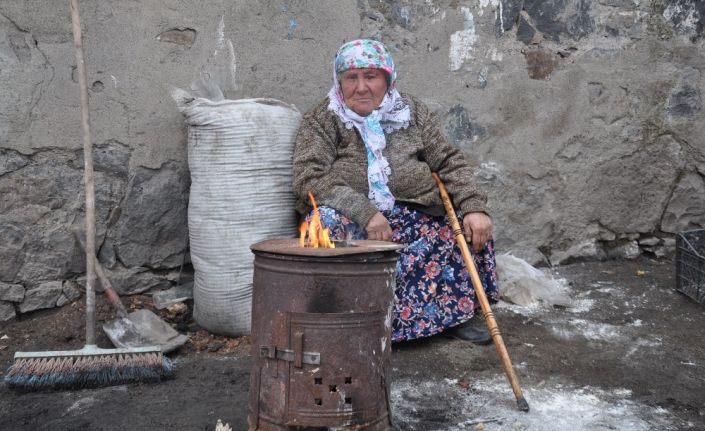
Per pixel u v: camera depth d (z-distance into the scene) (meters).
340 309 1.87
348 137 2.96
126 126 3.15
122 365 2.51
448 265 2.99
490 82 3.71
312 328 1.85
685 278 3.53
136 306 3.23
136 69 3.14
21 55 2.97
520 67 3.75
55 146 3.06
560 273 3.86
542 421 2.25
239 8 3.26
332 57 3.44
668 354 2.84
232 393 2.46
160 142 3.21
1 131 2.97
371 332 1.91
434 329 2.91
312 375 1.87
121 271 3.25
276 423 1.93
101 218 3.17
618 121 3.96
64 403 2.37
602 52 3.87
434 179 3.05
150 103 3.18
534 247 3.92
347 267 1.86
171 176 3.26
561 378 2.61
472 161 3.74
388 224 2.78
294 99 3.41
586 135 3.91
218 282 2.94
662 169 4.07
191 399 2.40
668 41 3.97
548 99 3.82
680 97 4.03
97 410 2.31
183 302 3.28
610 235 4.09
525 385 2.54
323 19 3.40
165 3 3.14
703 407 2.37
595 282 3.73
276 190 3.00
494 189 3.79
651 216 4.12
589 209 4.00
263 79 3.35
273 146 2.98
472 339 2.97
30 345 2.92
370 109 2.92
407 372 2.66
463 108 3.69
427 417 2.28
